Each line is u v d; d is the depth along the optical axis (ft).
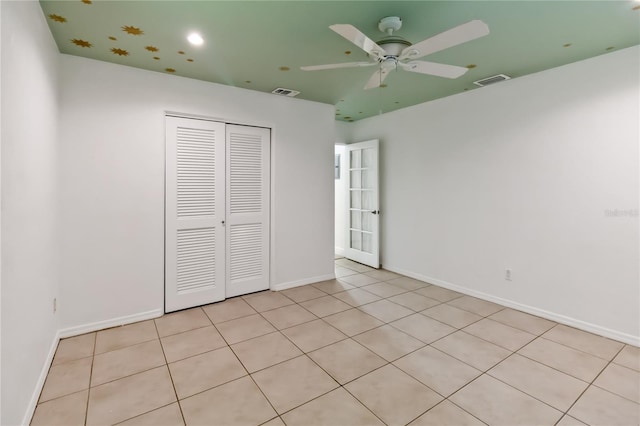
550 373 7.09
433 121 13.24
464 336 8.84
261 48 8.22
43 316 6.79
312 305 11.10
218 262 11.34
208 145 10.99
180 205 10.50
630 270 8.37
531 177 10.22
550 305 9.91
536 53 8.56
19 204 5.23
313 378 6.91
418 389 6.54
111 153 9.17
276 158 12.43
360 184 17.12
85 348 8.08
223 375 7.00
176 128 10.35
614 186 8.56
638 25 7.10
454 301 11.51
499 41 7.84
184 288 10.67
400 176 14.90
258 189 12.27
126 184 9.41
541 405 6.07
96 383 6.68
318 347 8.23
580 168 9.15
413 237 14.38
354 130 17.56
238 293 11.96
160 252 10.05
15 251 5.04
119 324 9.39
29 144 5.79
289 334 8.94
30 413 5.63
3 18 4.55
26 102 5.61
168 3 6.25
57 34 7.50
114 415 5.78
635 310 8.30
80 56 8.68
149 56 8.70
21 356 5.29
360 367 7.32
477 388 6.57
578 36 7.61
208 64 9.27
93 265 8.99
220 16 6.72
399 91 11.92
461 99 12.13
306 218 13.34
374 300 11.62
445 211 12.92
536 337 8.77
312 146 13.35
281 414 5.83
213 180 11.14
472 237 11.98
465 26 5.32
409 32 7.38
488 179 11.39
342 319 9.95
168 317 10.04
